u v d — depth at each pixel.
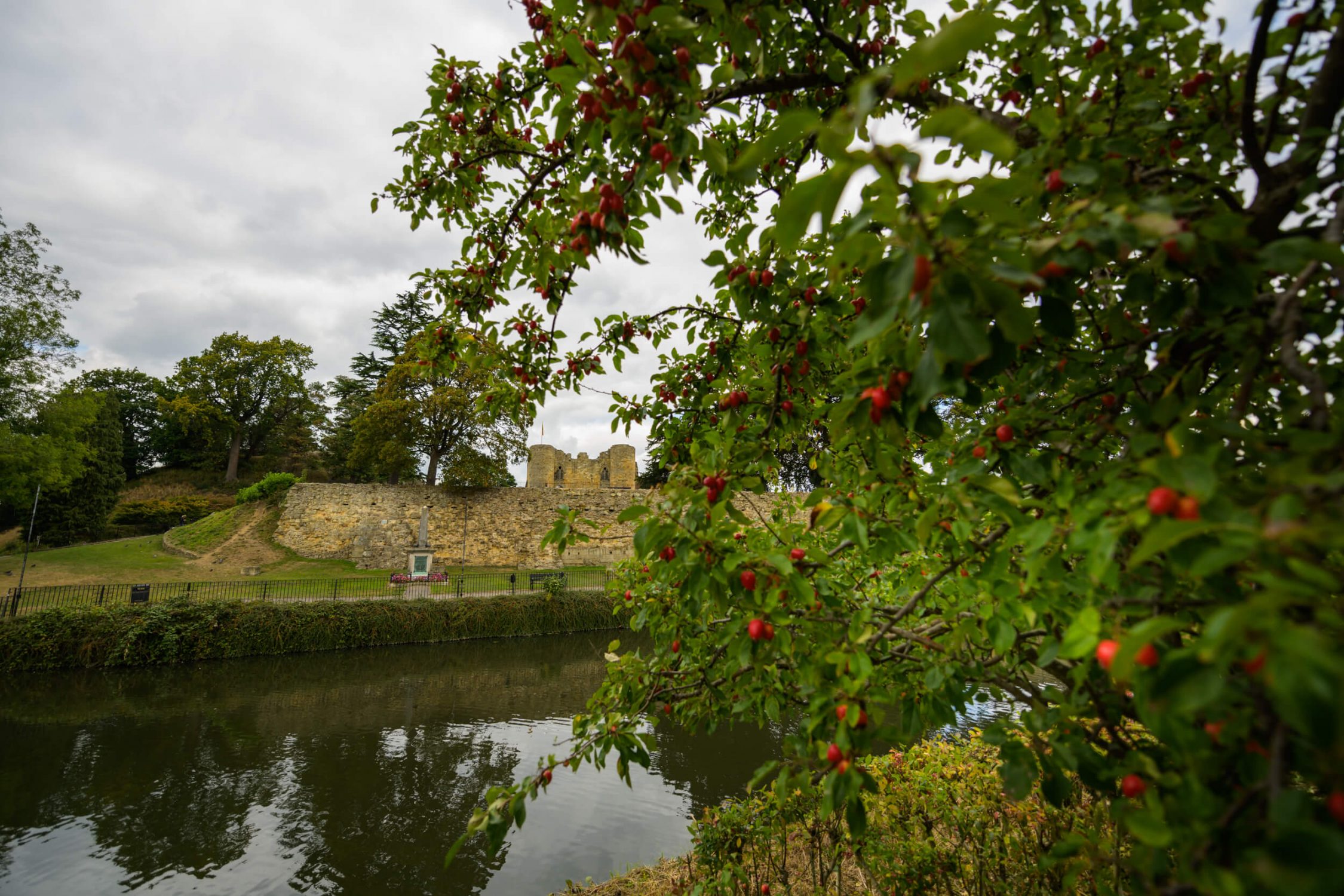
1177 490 0.96
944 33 0.66
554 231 2.19
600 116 1.60
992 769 3.53
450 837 6.40
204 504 28.47
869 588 3.07
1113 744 1.45
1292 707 0.65
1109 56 1.71
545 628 16.41
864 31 2.36
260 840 6.35
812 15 1.93
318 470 35.62
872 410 1.38
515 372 3.27
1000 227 1.09
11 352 15.88
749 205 3.32
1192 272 1.23
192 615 12.85
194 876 5.70
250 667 12.61
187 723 9.61
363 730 9.59
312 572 19.44
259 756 8.49
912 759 3.92
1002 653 1.84
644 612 3.17
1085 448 1.57
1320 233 1.29
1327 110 1.27
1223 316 1.36
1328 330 1.33
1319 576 0.70
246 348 32.31
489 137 2.92
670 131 1.51
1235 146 1.67
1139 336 1.59
